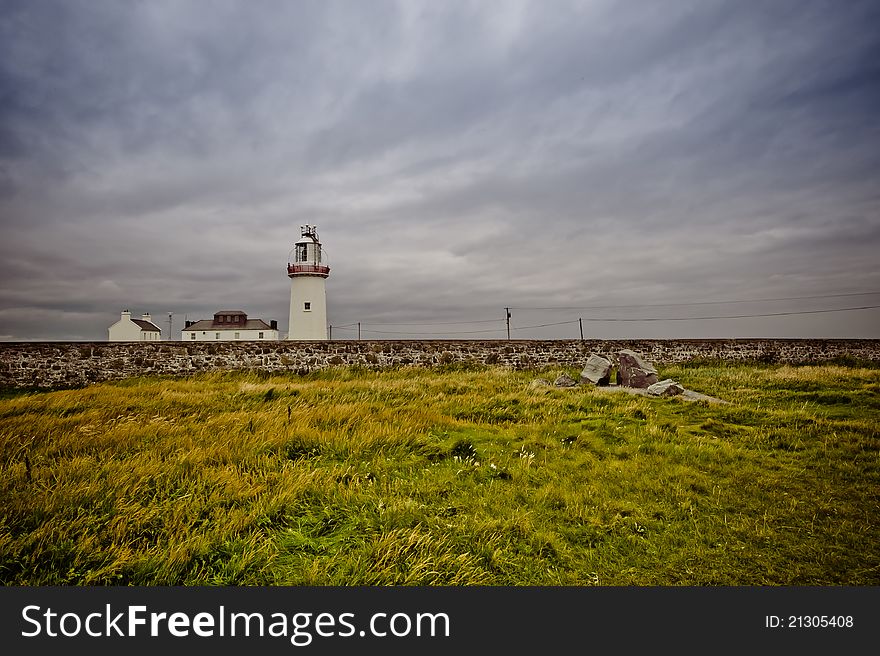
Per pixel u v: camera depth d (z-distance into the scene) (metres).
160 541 4.43
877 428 9.09
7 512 4.64
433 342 20.66
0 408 10.00
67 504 4.90
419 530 4.94
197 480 5.80
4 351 16.67
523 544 4.95
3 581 3.84
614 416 10.51
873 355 25.17
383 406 10.80
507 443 8.41
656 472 7.12
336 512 5.34
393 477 6.59
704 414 10.74
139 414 9.41
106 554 4.14
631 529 5.39
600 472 7.07
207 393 12.61
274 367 18.94
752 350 24.08
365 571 4.18
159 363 18.02
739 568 4.67
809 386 13.85
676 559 4.83
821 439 8.68
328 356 19.48
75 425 8.38
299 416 9.21
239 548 4.44
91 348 17.45
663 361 23.05
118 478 5.60
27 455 6.41
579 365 22.12
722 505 6.04
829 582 4.43
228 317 66.94
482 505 5.77
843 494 6.35
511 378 17.33
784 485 6.66
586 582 4.41
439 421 9.48
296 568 4.27
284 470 6.31
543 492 6.21
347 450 7.41
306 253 35.47
